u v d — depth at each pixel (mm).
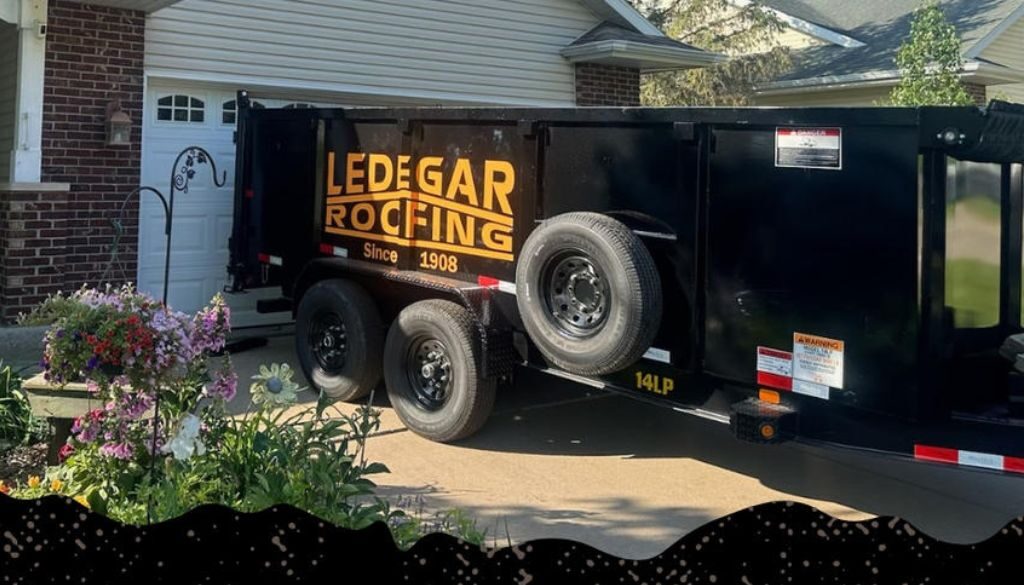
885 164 4156
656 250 5070
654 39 12320
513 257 5879
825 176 4355
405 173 6652
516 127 5793
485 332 5855
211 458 3744
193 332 3758
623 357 4910
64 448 4055
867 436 4383
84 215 8703
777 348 4582
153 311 3699
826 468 5742
